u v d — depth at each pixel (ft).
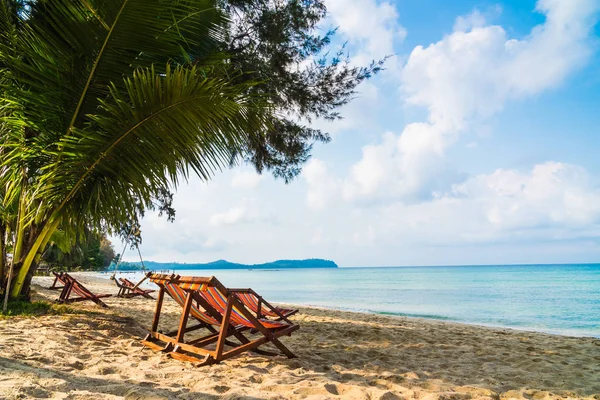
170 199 39.14
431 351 18.26
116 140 16.58
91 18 16.57
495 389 11.38
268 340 13.15
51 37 17.08
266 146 33.86
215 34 20.81
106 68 17.54
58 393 7.44
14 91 16.56
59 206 18.12
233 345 14.80
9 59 16.74
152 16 16.60
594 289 113.60
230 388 9.48
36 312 18.86
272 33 26.89
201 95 15.89
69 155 17.07
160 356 12.92
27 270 19.98
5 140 17.88
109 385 8.64
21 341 12.18
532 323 48.11
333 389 10.20
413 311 60.29
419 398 9.98
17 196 19.89
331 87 30.96
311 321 29.14
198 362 12.26
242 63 26.20
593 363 16.38
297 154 33.63
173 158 16.90
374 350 17.43
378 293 105.19
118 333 16.44
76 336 14.56
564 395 11.46
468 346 20.22
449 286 137.08
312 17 28.40
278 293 107.14
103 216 18.04
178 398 8.31
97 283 79.51
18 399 6.78
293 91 29.76
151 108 16.08
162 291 15.30
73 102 17.89
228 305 12.28
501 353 18.29
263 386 9.91
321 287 138.62
